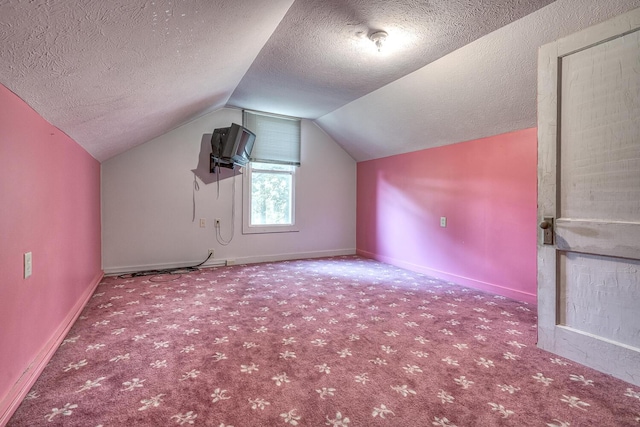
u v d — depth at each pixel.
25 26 0.93
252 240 4.46
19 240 1.41
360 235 5.18
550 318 1.85
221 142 3.87
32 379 1.47
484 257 3.23
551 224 1.82
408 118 3.59
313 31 2.20
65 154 2.13
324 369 1.66
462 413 1.32
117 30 1.18
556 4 1.84
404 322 2.33
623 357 1.56
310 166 4.86
